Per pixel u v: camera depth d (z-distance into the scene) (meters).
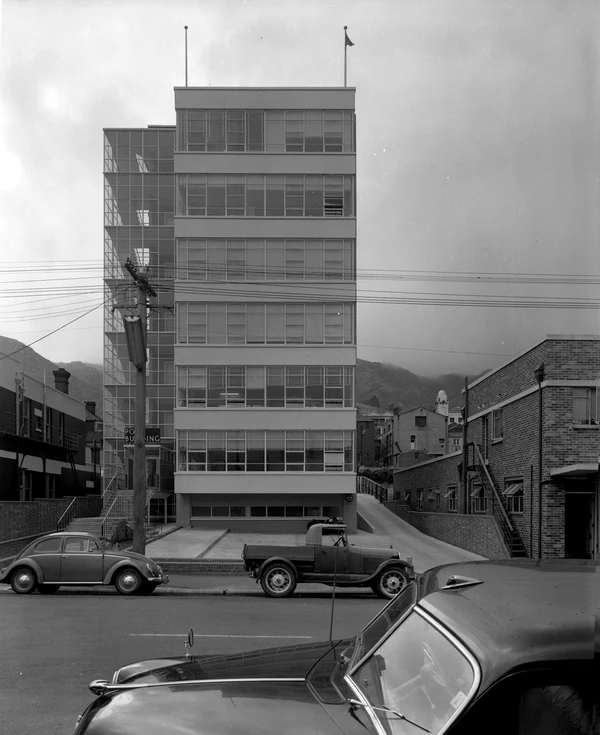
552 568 3.03
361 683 2.85
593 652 2.21
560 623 2.39
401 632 2.95
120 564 14.52
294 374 34.66
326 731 2.56
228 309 34.84
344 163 35.44
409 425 75.38
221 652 8.27
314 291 34.88
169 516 40.66
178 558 19.42
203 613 11.70
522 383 22.67
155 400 44.38
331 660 3.40
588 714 2.20
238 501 35.03
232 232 35.06
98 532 27.88
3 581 14.38
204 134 35.59
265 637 9.34
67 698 6.40
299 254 35.03
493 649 2.34
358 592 15.70
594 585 2.74
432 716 2.37
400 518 38.19
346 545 14.82
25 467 34.09
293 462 34.25
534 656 2.24
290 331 34.78
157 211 46.38
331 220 35.12
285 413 34.38
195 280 34.88
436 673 2.53
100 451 50.53
